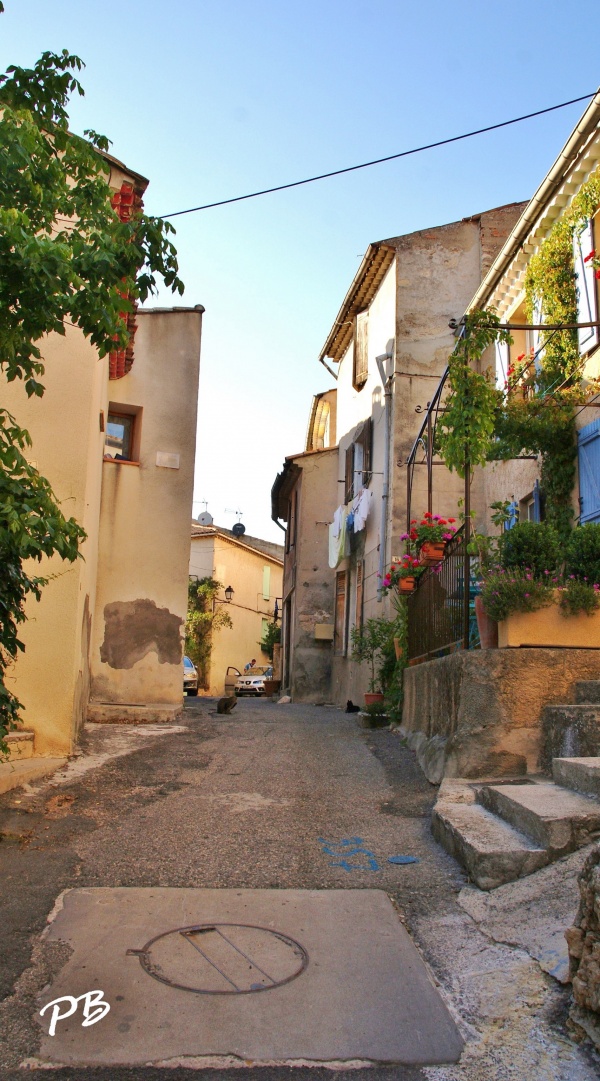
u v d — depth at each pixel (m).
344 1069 2.80
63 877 4.57
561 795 4.83
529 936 3.58
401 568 10.91
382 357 15.50
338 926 3.89
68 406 8.11
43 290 4.14
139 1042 2.92
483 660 6.24
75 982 3.32
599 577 6.65
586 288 9.57
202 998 3.21
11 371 4.62
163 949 3.63
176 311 13.16
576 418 9.94
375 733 10.38
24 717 7.57
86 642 10.03
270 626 33.94
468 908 4.03
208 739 9.69
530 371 10.96
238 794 6.61
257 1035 2.97
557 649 6.30
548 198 10.06
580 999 2.95
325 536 21.84
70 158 5.00
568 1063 2.78
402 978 3.39
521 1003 3.13
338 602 19.86
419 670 9.07
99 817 5.83
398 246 15.44
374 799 6.41
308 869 4.73
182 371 13.04
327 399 25.28
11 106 4.93
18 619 5.21
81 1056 2.84
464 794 5.56
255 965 3.49
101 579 12.02
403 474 14.53
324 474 22.16
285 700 20.94
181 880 4.54
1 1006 3.14
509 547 6.94
